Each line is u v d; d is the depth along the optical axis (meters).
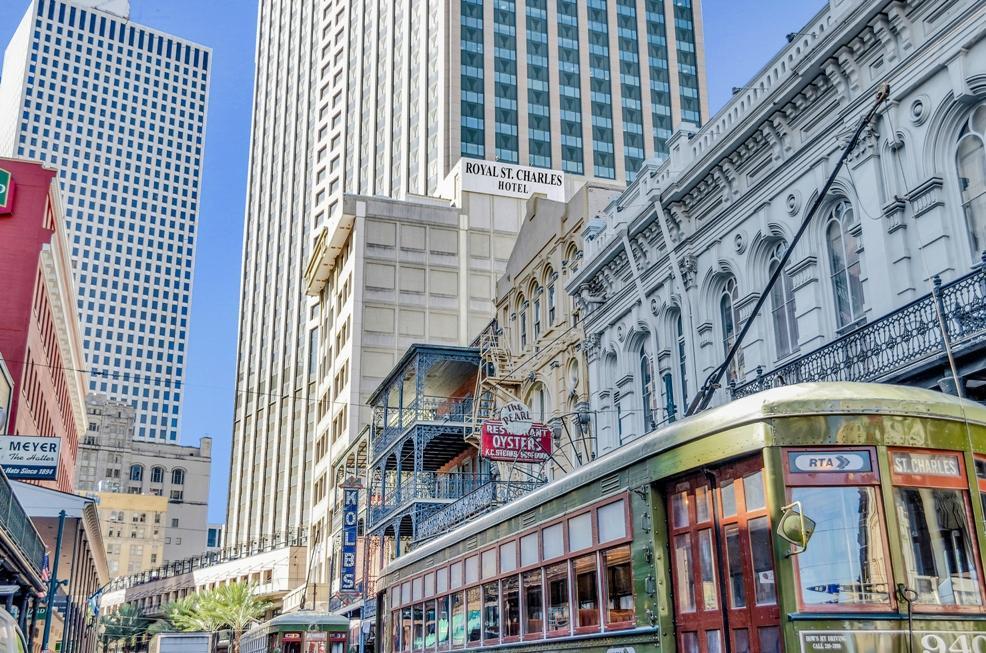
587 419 25.95
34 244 37.41
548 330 29.17
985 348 12.13
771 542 7.04
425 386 40.12
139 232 193.75
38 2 192.62
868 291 15.91
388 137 101.00
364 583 39.53
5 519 18.00
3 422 32.06
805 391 7.39
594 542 9.06
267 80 133.25
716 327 20.61
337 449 64.19
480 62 96.19
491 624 11.40
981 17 14.24
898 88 15.68
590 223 26.48
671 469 8.04
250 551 82.62
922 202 15.01
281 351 103.31
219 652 62.66
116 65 198.50
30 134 185.75
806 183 17.78
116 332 187.00
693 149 21.98
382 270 65.50
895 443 7.15
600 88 101.44
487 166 70.62
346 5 115.25
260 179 127.06
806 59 17.33
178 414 189.50
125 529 128.75
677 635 7.87
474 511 28.56
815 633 6.71
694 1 110.25
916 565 6.87
